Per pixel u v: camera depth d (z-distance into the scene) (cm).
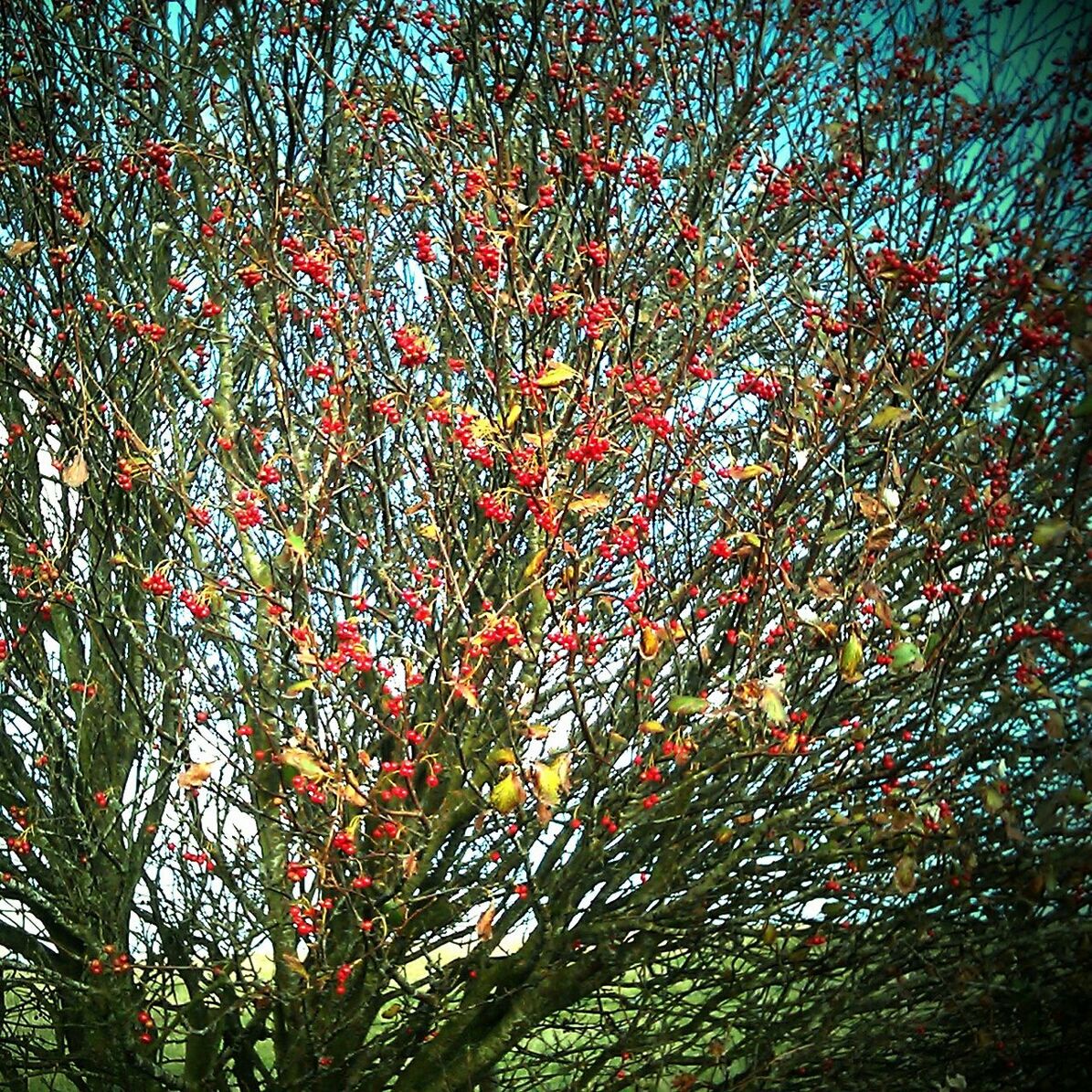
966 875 382
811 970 425
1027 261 376
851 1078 416
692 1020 445
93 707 481
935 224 451
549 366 341
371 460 436
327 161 454
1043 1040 414
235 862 456
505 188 419
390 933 415
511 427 366
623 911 440
